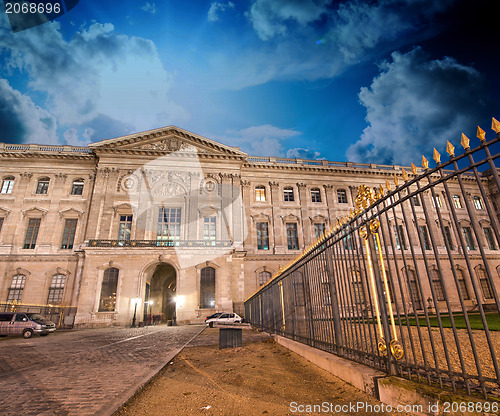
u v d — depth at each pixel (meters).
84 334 18.44
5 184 33.31
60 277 30.70
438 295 33.06
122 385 4.94
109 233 30.67
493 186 40.00
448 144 3.11
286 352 7.94
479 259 36.28
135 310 24.45
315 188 39.19
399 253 32.97
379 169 41.66
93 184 33.88
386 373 4.10
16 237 31.36
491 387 2.82
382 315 4.24
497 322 13.05
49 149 35.25
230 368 6.31
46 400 4.18
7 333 17.03
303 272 7.76
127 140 34.12
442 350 6.58
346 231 5.27
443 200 38.50
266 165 38.16
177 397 4.41
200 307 27.62
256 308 16.64
